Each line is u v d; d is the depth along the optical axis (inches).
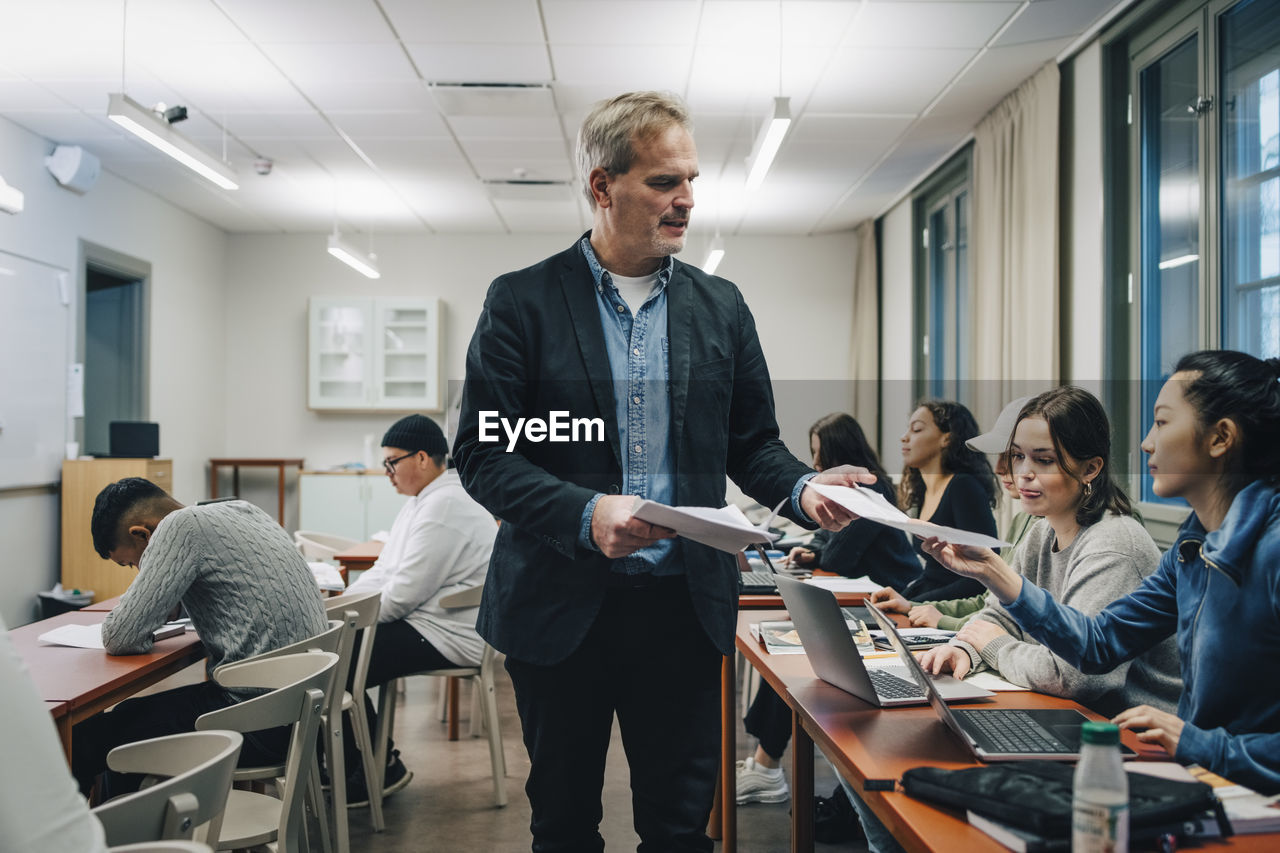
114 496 96.0
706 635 59.3
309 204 295.7
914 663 56.5
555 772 58.8
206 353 320.5
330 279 338.3
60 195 232.5
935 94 203.5
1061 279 188.5
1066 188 186.5
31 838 31.2
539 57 182.4
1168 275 161.8
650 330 60.2
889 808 43.3
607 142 56.5
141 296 275.3
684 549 58.3
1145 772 43.6
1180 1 151.1
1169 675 65.0
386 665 120.7
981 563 60.2
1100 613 62.2
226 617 87.6
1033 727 53.4
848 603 106.5
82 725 87.2
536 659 56.9
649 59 183.2
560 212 306.7
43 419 223.9
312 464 335.9
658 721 59.2
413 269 338.6
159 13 161.8
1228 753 46.3
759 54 181.3
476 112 211.2
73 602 219.1
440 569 123.6
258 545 89.8
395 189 278.2
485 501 56.3
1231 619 52.6
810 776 72.2
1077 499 71.9
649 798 59.6
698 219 319.9
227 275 336.8
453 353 338.0
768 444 63.9
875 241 323.9
